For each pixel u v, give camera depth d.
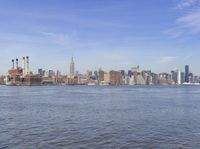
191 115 69.06
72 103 110.56
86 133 45.03
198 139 40.16
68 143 38.00
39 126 52.28
